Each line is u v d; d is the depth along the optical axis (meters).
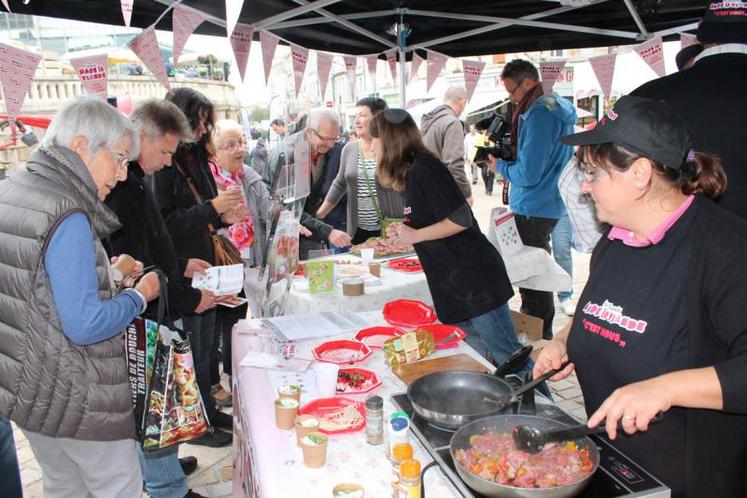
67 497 1.71
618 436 1.20
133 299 1.55
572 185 2.45
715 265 1.03
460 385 1.43
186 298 2.21
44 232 1.37
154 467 2.04
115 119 1.53
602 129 1.09
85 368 1.46
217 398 3.27
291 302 2.81
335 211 4.38
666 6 3.41
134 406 1.59
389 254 3.60
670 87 1.67
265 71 3.18
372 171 4.02
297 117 2.33
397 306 2.29
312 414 1.45
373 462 1.26
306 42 3.75
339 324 2.19
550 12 3.47
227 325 3.39
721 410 1.00
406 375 1.66
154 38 2.47
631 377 1.16
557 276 3.54
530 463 1.06
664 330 1.11
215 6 2.74
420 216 2.48
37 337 1.40
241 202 2.85
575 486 0.95
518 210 4.05
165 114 2.08
